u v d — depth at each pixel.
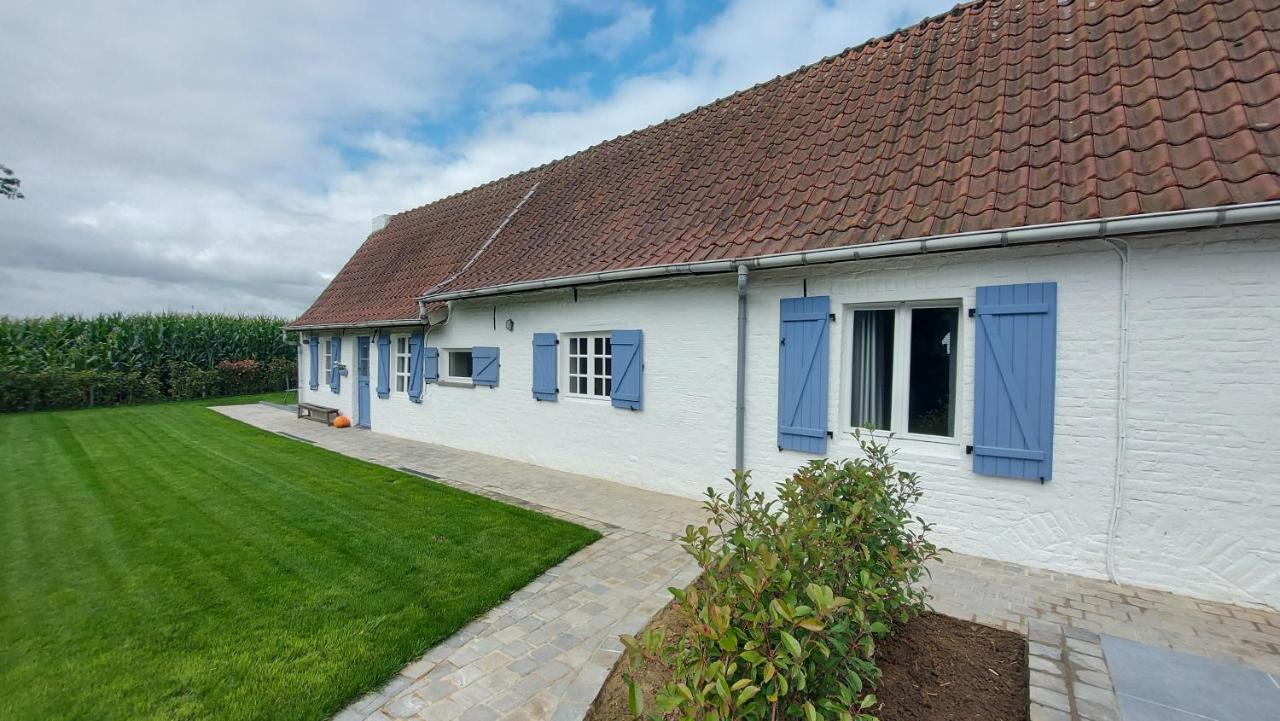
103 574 4.48
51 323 18.70
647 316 7.15
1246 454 3.85
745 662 1.87
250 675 3.06
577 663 3.23
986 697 2.72
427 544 5.16
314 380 15.43
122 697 2.86
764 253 5.61
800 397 5.72
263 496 6.91
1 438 11.36
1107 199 4.05
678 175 8.14
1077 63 5.27
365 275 14.45
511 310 9.14
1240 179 3.65
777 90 8.30
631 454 7.41
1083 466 4.36
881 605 2.39
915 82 6.41
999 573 4.45
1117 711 2.60
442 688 2.99
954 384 5.09
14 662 3.19
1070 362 4.37
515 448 9.18
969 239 4.38
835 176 6.03
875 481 3.06
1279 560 3.78
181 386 20.14
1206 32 4.77
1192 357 3.97
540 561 4.75
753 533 2.73
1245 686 2.84
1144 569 4.18
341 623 3.66
